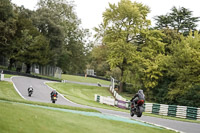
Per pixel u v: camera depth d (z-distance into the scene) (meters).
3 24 142.75
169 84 117.75
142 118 47.41
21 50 153.25
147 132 27.19
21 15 171.62
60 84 137.12
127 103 83.31
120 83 148.25
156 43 138.12
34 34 164.50
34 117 20.70
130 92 148.25
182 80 113.38
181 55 113.38
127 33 133.62
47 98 73.62
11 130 15.39
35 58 158.75
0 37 147.62
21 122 17.94
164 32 153.00
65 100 77.25
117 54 132.25
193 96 102.44
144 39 142.12
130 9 130.50
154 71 123.25
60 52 190.88
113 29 137.25
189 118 68.44
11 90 77.44
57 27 182.75
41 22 178.12
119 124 29.00
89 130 20.59
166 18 160.12
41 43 159.25
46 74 188.75
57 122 20.95
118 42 131.12
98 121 28.14
